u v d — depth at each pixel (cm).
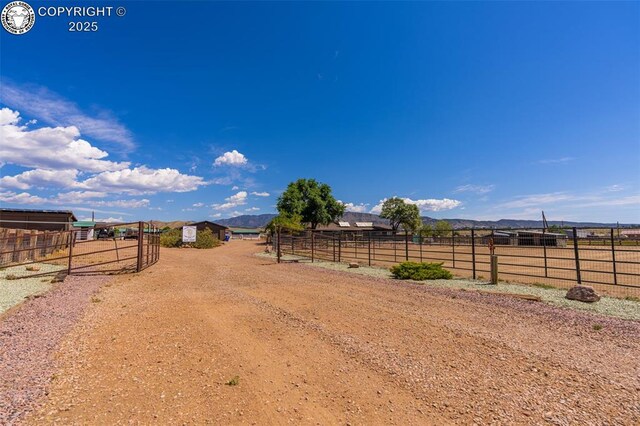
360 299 917
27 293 968
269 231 4081
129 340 560
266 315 739
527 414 338
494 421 326
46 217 3281
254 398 372
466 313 754
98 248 2812
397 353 508
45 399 356
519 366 457
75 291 1001
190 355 496
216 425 318
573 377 422
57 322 651
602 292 1052
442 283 1211
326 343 555
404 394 383
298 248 3177
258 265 1939
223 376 427
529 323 670
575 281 1291
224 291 1045
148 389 387
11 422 310
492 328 637
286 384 407
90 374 423
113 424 314
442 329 631
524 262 2112
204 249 4047
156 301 885
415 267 1361
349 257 2408
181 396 372
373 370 448
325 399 372
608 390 387
